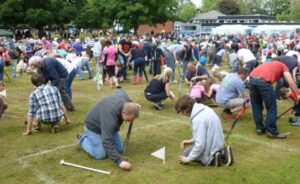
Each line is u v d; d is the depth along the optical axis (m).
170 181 4.96
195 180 4.98
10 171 5.33
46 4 48.97
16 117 8.34
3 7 46.16
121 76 13.77
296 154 6.00
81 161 5.67
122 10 45.69
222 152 5.43
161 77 8.96
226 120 8.08
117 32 47.97
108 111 5.23
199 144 5.22
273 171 5.30
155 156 5.82
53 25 51.38
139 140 6.67
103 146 5.37
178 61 14.25
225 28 56.00
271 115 6.73
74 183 4.94
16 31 47.62
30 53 22.16
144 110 9.07
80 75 14.47
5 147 6.29
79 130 7.25
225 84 7.96
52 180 5.04
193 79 10.58
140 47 14.14
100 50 14.41
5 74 14.95
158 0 45.88
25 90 12.15
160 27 70.69
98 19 49.06
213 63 20.56
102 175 5.17
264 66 6.80
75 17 50.38
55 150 6.14
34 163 5.61
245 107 7.11
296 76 9.35
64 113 7.53
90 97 10.77
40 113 6.84
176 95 10.91
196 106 5.26
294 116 8.09
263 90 6.66
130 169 5.34
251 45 22.95
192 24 78.88
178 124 7.77
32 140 6.65
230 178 5.04
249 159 5.75
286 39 31.41
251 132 7.19
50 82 8.36
